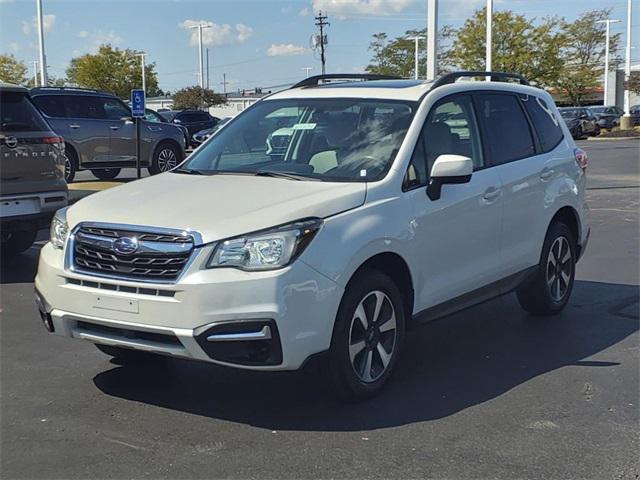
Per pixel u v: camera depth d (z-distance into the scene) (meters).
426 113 5.21
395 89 5.54
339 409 4.50
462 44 49.56
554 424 4.29
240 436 4.13
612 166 22.30
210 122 33.91
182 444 4.04
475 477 3.65
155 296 4.04
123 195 4.75
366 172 4.83
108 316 4.18
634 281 7.95
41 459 3.87
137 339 4.18
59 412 4.49
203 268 3.98
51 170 8.23
